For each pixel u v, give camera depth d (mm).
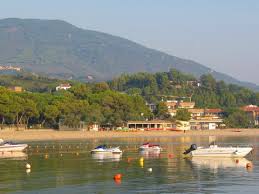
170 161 126188
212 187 85750
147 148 165375
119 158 134750
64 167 113312
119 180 93250
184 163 121125
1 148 154750
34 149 168000
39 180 93625
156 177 96875
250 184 88625
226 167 112562
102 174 101312
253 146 183375
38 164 119688
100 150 150500
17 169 109812
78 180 93500
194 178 95562
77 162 124188
